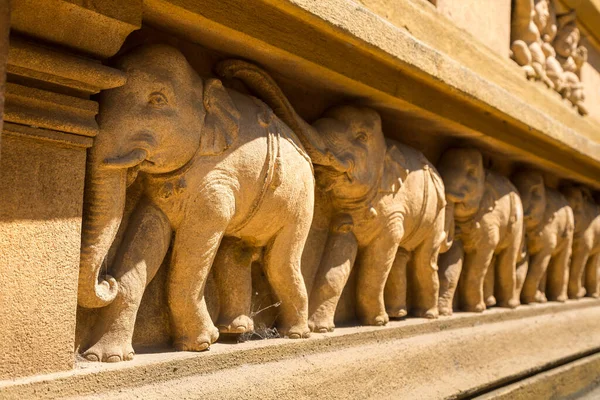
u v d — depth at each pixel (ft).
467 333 10.08
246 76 6.80
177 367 5.65
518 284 12.40
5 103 4.48
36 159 4.70
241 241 6.75
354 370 7.49
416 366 8.61
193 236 5.83
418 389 8.52
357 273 8.53
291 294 7.04
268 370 6.44
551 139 10.87
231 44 6.36
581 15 13.71
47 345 4.75
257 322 7.07
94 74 4.87
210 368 5.96
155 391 5.39
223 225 5.98
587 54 14.64
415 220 8.75
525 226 12.39
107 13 4.79
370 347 8.00
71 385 4.83
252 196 6.28
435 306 9.57
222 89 6.16
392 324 8.73
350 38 6.47
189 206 5.81
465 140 10.40
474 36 10.04
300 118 7.14
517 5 11.73
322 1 6.04
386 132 9.12
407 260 9.20
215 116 5.98
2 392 4.42
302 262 7.70
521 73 11.27
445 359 9.27
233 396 5.93
